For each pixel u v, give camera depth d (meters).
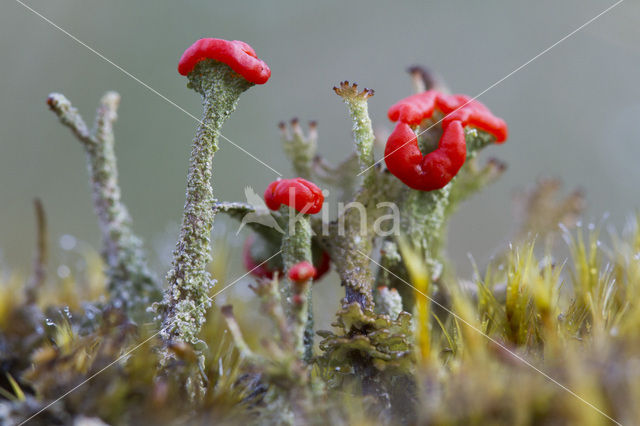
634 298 0.09
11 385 0.09
